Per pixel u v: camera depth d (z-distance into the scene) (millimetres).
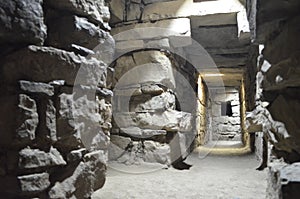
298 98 2021
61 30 2145
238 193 2674
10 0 1752
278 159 2307
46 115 1894
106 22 2580
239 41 4320
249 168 4027
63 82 2016
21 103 1772
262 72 2189
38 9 1867
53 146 1973
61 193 1988
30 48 1829
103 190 2693
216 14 3701
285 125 2039
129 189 2787
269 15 1907
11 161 1751
